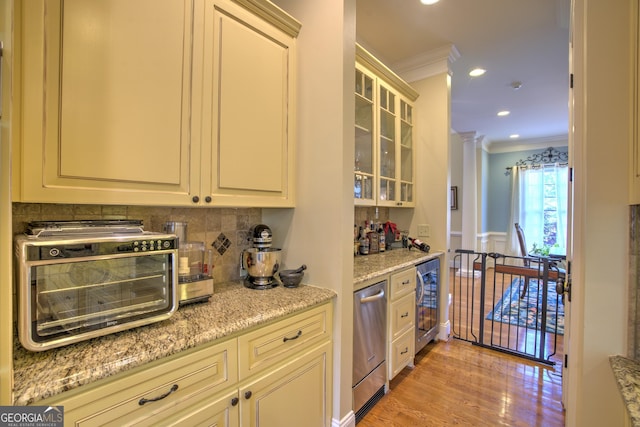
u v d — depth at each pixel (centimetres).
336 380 157
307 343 141
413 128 304
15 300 92
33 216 109
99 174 99
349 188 161
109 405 81
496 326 330
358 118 237
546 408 190
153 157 112
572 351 128
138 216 137
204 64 126
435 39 270
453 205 628
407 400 198
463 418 181
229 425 109
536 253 561
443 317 293
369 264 217
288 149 166
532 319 350
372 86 238
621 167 102
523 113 457
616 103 103
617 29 102
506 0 219
